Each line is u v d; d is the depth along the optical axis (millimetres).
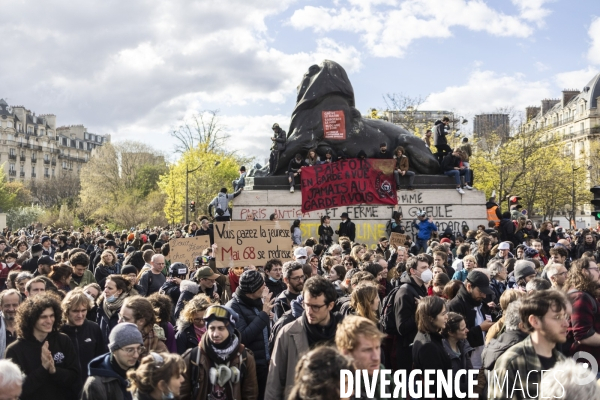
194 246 13898
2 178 86562
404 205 23297
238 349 5570
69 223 66312
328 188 22891
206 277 8539
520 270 8641
